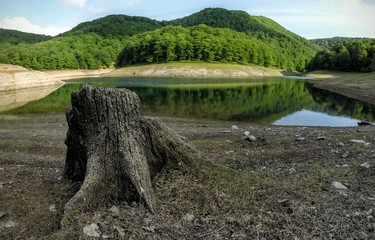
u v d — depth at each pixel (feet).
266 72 430.61
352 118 100.07
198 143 40.63
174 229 18.34
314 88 214.48
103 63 531.91
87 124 23.56
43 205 21.88
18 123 79.97
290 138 43.91
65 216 18.80
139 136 23.29
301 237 17.35
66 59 469.16
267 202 20.92
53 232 18.29
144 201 20.34
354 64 395.75
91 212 19.63
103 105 23.25
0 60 440.86
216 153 35.96
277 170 28.37
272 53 518.78
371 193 22.15
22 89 191.42
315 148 36.76
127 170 21.17
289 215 19.34
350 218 18.97
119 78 331.57
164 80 291.38
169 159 24.32
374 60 344.28
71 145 24.97
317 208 20.07
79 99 23.70
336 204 20.61
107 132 22.70
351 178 25.14
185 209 20.13
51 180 27.09
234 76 374.84
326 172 26.55
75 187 24.26
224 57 450.71
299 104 133.18
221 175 23.81
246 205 20.47
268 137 45.68
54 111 105.19
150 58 425.28
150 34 509.35
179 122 83.46
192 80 292.20
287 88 216.13
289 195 21.99
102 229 18.08
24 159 39.65
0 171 31.65
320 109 119.14
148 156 23.75
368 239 16.97
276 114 106.83
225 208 20.18
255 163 31.86
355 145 36.63
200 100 142.82
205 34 497.05
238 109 117.19
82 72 485.56
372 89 170.91
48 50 483.51
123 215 19.36
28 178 28.96
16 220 20.03
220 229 18.30
